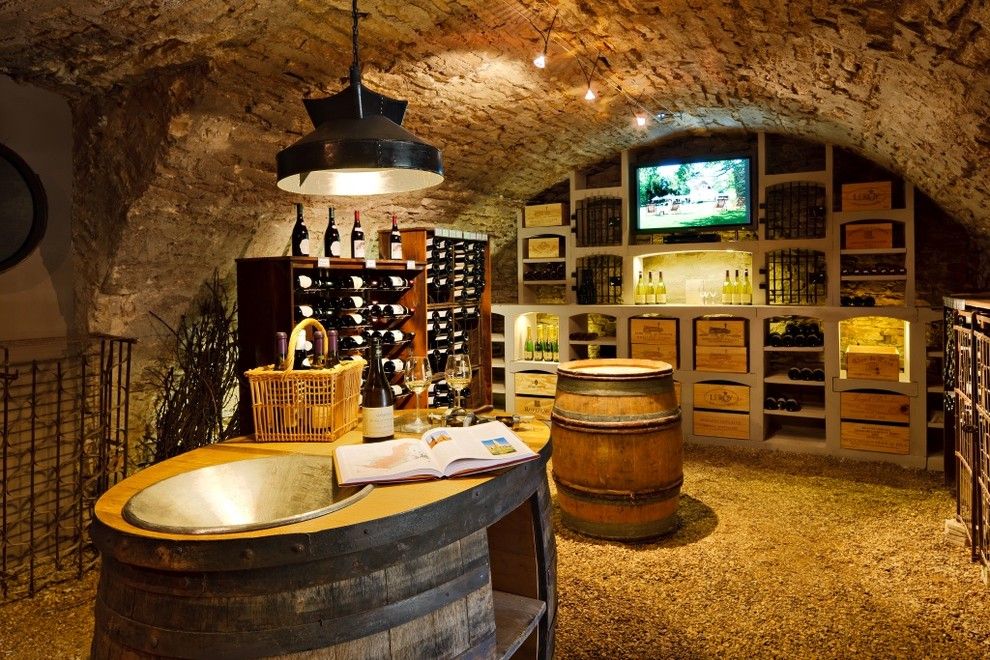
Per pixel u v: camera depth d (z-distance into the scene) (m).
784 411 5.25
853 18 2.47
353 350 3.91
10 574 3.14
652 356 5.59
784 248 5.36
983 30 2.03
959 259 5.18
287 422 2.22
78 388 3.54
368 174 2.40
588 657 2.47
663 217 5.87
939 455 4.79
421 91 3.87
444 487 1.71
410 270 4.38
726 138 5.83
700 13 3.00
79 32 2.60
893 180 5.30
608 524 3.46
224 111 3.17
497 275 6.97
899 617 2.68
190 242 3.70
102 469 3.36
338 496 1.72
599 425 3.43
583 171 6.27
